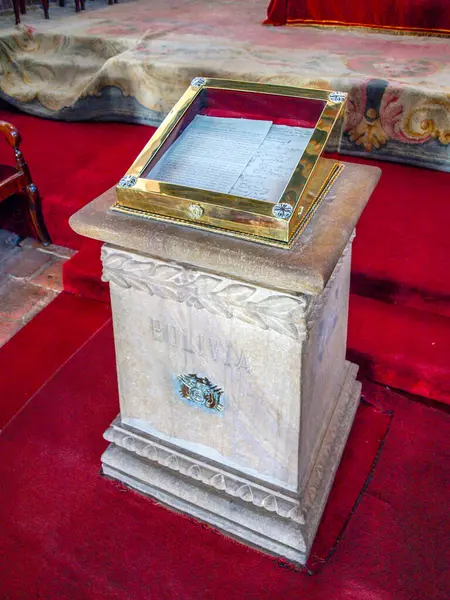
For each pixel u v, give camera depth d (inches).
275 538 65.4
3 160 135.3
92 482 74.5
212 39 158.9
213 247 53.2
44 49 161.5
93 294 107.0
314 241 53.5
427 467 75.8
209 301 57.0
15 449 78.2
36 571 65.1
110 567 65.6
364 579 64.0
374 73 128.0
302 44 154.2
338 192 61.4
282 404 60.2
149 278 59.2
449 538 67.5
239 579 64.5
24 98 155.7
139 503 72.4
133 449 73.4
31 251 123.8
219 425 66.4
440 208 107.3
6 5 187.0
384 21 160.6
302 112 61.7
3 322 104.7
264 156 58.7
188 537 68.7
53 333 100.0
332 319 66.5
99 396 86.2
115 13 189.0
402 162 123.4
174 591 63.4
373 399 86.0
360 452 77.9
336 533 68.4
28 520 70.1
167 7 198.7
